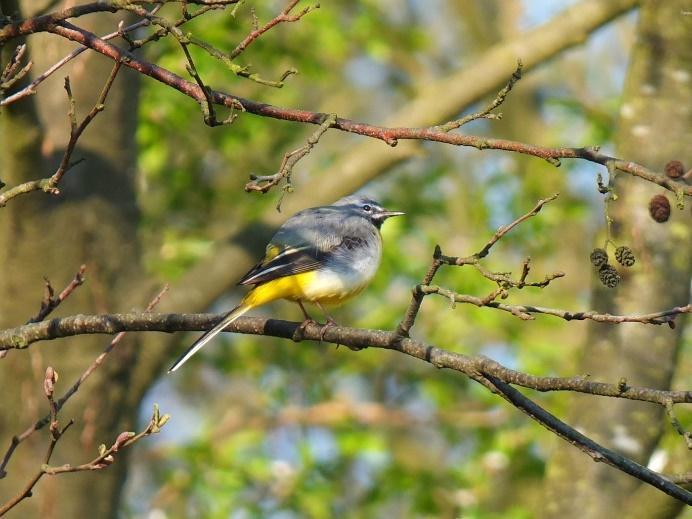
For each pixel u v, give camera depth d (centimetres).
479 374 660
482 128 2109
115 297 1285
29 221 1221
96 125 1288
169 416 650
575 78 2122
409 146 1398
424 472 1667
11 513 1236
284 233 1016
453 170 2025
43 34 1290
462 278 1700
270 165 1872
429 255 1769
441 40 2244
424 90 1471
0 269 1248
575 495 1023
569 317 628
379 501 1659
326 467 1716
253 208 1783
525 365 1662
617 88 1969
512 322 1730
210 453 1652
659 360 1022
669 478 689
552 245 1850
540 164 1903
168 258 1711
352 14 1883
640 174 599
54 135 1266
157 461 1895
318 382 1836
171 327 785
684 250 1032
